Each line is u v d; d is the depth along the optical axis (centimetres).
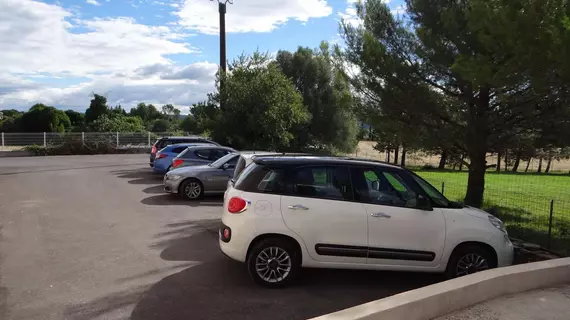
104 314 475
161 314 477
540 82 740
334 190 578
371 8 1105
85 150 3347
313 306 511
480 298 451
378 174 595
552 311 430
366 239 565
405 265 574
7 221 937
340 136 3106
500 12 719
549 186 2205
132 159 2866
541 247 768
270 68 2378
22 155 3158
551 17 673
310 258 564
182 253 717
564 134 880
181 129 4241
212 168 1285
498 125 977
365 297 547
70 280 580
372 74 1042
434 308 411
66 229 871
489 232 583
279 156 620
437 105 1024
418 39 1038
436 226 576
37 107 4962
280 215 558
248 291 552
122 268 634
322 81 3119
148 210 1093
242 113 2316
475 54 887
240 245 557
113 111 5303
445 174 2697
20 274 599
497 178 2761
